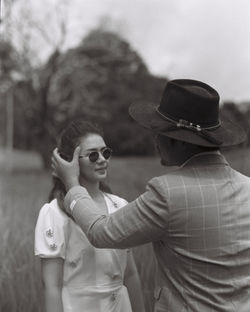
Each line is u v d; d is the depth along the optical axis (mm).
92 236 2412
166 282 2387
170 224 2289
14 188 16219
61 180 2744
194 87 2408
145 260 5152
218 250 2285
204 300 2268
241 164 5348
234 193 2369
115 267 2781
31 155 57938
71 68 33500
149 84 48500
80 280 2727
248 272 2322
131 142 48500
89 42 33625
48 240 2697
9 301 4691
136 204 2344
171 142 2441
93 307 2727
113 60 34969
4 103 46844
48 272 2711
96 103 35094
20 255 5539
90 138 2744
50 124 34250
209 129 2377
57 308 2660
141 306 2990
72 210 2531
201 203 2293
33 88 33562
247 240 2326
